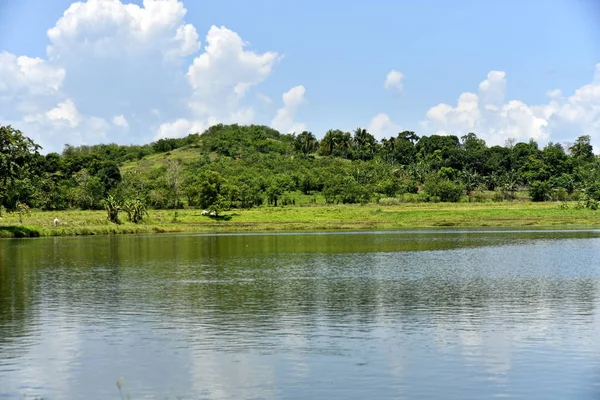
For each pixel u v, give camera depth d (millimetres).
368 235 118938
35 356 29906
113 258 75375
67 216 148375
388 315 38625
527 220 151875
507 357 29188
